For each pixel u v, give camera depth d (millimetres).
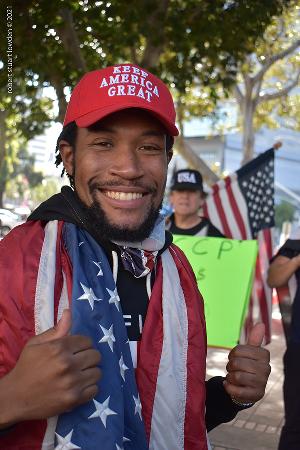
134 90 1422
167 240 1609
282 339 7723
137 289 1496
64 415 1240
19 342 1271
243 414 4812
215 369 5902
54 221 1447
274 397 5289
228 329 4234
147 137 1465
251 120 13711
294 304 3428
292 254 3572
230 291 4289
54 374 1120
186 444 1438
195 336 1521
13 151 21500
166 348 1451
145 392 1413
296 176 43750
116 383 1292
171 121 1476
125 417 1332
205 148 33875
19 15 4906
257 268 5250
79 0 5438
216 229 4930
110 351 1314
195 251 4441
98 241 1479
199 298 1627
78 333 1279
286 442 3340
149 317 1473
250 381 1512
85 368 1160
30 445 1240
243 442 4254
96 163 1451
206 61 7305
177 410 1427
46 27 5320
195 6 6211
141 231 1473
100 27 5992
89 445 1226
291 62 13930
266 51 11766
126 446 1321
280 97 14484
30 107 8672
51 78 5812
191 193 4809
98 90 1426
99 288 1373
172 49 6516
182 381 1452
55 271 1358
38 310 1295
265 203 5371
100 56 6656
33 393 1127
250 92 13391
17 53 5102
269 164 5398
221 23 6180
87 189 1466
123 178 1442
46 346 1138
